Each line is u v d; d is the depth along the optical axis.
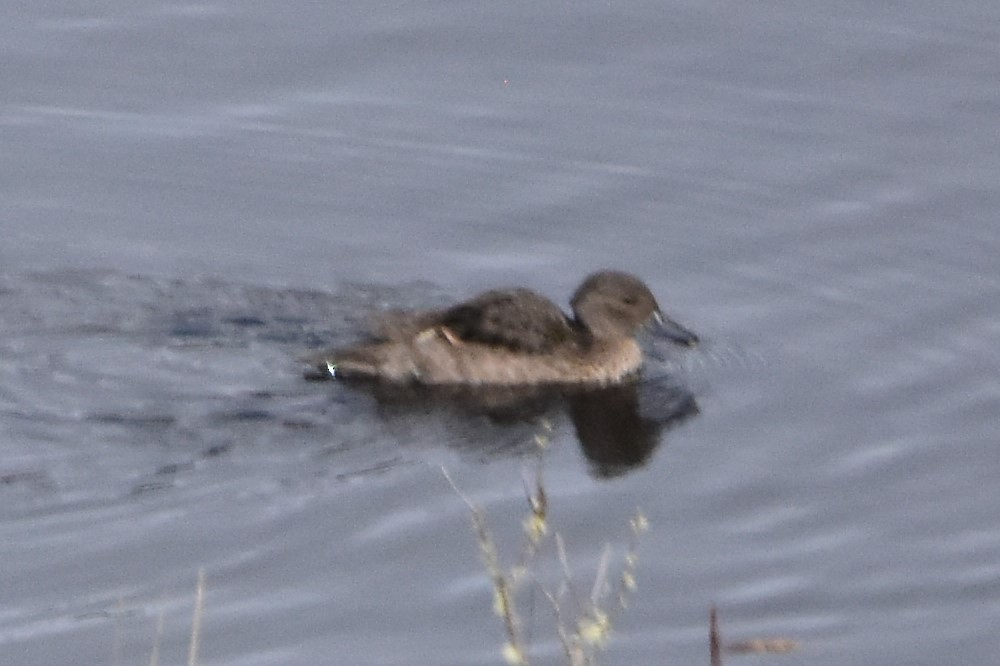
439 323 17.39
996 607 13.56
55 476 15.07
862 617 13.49
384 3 22.06
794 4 22.08
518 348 17.34
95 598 13.52
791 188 19.80
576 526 14.65
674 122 20.70
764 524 14.73
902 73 21.19
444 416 16.61
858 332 17.77
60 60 21.45
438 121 20.77
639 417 16.67
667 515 14.85
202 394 16.55
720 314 18.19
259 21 21.92
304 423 16.19
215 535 14.34
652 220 19.48
